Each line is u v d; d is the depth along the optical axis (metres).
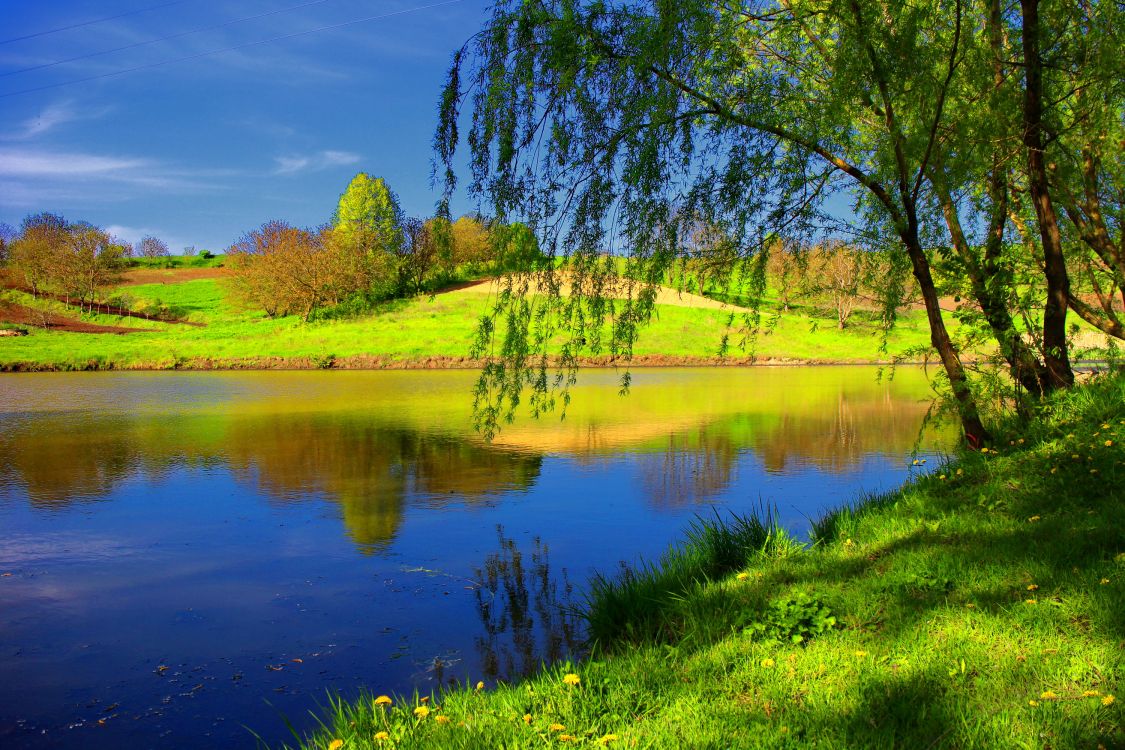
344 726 4.00
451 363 47.19
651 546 8.89
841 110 7.26
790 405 25.25
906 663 3.88
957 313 8.37
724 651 4.41
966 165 7.68
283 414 22.75
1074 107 8.59
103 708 5.13
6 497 11.80
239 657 5.93
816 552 6.53
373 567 8.22
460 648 5.96
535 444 17.11
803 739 3.29
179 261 111.38
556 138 7.04
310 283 61.06
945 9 7.61
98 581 7.85
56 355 44.69
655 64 6.94
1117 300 11.29
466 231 50.66
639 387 32.66
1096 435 7.11
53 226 78.81
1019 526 5.91
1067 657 3.69
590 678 4.12
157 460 15.05
